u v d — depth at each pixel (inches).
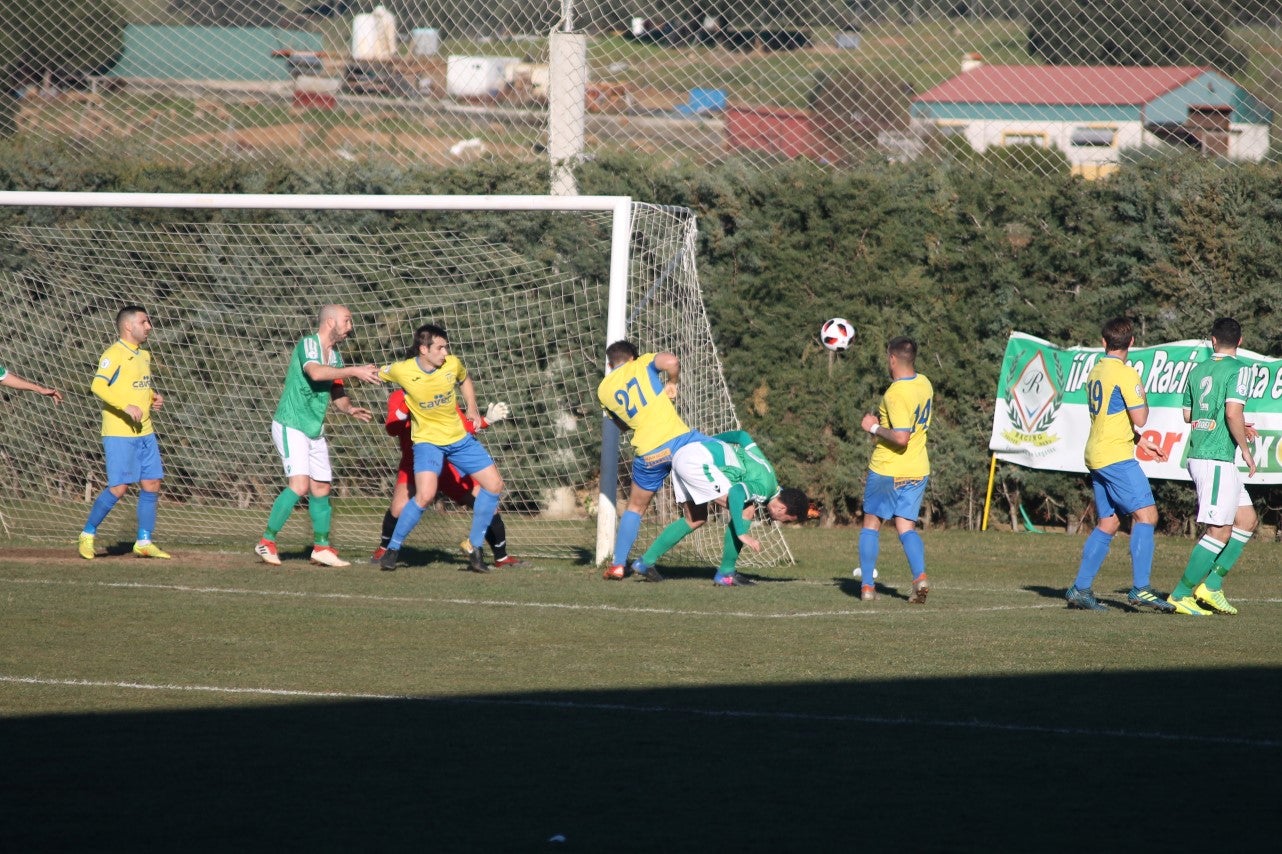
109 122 2881.4
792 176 1935.3
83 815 631.2
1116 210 1814.7
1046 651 1036.5
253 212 2015.3
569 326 1915.6
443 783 685.3
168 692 884.0
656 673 952.3
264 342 1990.7
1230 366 1208.8
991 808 646.5
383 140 2817.4
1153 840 600.1
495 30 2812.5
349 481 1942.7
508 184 2000.5
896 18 2819.9
